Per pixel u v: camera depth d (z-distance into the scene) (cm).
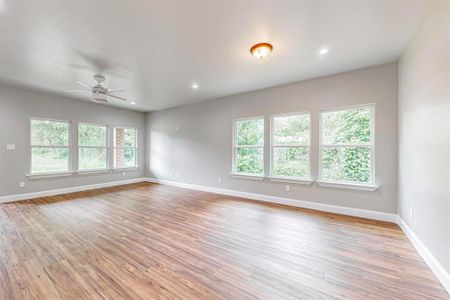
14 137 432
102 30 224
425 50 209
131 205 408
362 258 214
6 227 293
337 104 355
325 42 251
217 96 503
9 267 194
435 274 184
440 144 180
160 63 310
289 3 184
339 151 360
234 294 160
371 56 290
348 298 157
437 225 184
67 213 357
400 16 202
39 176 466
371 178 332
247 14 199
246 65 318
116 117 621
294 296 158
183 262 205
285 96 412
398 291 165
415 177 238
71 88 430
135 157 682
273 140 435
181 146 602
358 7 189
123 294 159
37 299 153
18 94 434
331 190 364
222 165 512
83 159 547
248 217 339
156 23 212
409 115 256
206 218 334
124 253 222
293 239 258
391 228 290
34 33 228
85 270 190
